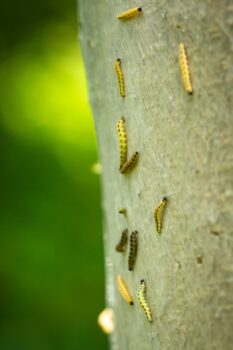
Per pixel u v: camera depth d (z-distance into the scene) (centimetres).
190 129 49
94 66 55
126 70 51
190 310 49
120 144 52
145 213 51
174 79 49
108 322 60
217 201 48
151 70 50
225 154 48
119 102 52
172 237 50
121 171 52
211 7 48
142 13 50
